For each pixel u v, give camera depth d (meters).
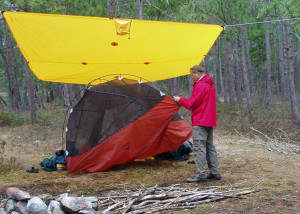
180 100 4.63
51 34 4.51
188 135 5.71
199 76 4.67
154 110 5.47
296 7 8.00
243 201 3.66
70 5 9.84
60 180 4.93
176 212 3.39
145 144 5.53
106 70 6.07
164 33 4.71
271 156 6.42
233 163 5.88
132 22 4.35
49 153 7.18
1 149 7.55
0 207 3.35
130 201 3.58
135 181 4.81
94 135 5.38
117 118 5.43
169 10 10.45
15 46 22.77
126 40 4.84
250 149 7.30
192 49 5.34
